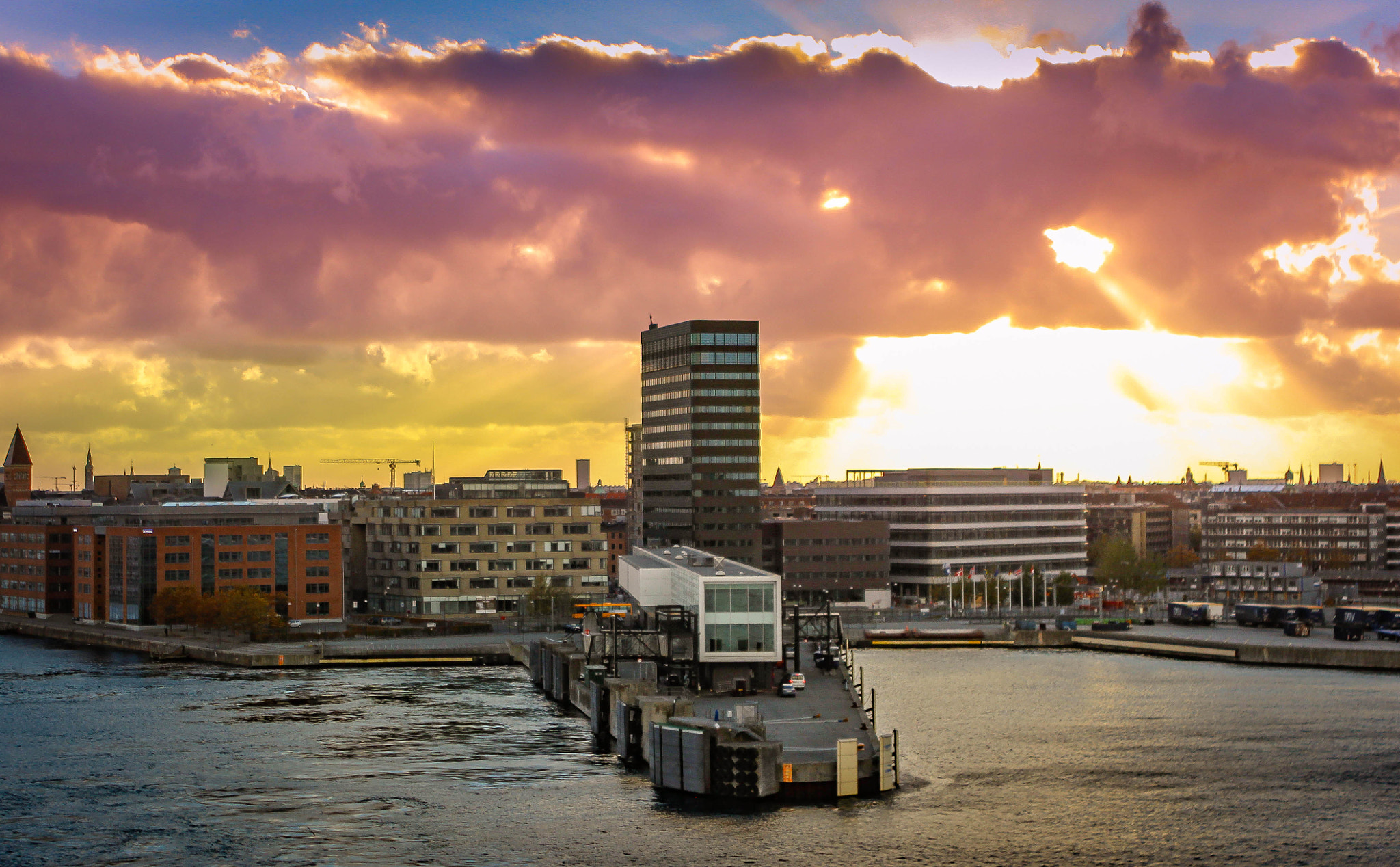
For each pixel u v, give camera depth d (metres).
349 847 155.75
